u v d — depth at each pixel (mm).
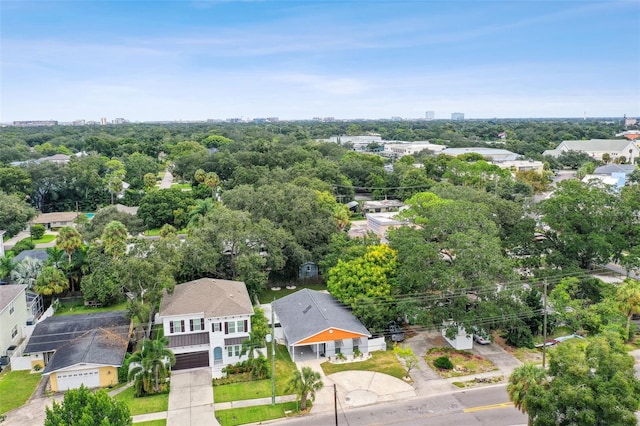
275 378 41125
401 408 36594
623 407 24062
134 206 111438
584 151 168125
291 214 63625
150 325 47250
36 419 35469
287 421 35156
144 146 176375
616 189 83500
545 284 41031
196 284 48375
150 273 45094
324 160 124000
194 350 43125
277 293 60969
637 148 164125
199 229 57094
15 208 81312
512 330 47156
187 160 131500
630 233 58125
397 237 53969
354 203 105250
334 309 48938
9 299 47531
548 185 118500
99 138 177875
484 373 41750
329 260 58062
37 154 156750
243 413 36094
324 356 45062
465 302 45031
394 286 49562
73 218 96438
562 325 51188
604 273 63875
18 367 43594
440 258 48375
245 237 55375
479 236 49000
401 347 46781
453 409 36281
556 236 58906
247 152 126875
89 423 25297
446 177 111688
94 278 55344
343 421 34969
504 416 35219
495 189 99500
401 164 128375
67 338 44469
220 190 107688
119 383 40906
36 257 66875
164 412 36156
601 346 26609
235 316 43250
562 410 25875
